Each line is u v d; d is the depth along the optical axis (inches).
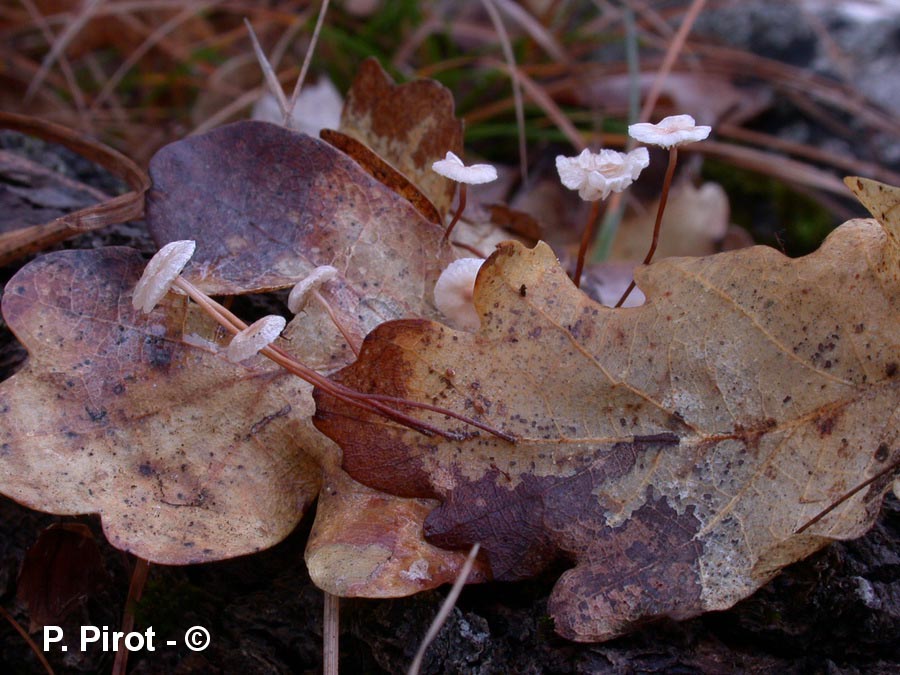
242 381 7.5
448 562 7.1
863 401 7.1
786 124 18.6
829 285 7.2
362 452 7.2
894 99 18.3
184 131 17.5
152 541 7.0
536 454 7.2
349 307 7.8
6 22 19.1
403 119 9.2
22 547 8.3
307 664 7.8
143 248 9.4
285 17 18.4
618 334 7.3
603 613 6.9
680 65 18.3
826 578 7.3
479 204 10.4
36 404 7.2
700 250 15.1
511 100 17.5
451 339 7.3
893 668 7.3
